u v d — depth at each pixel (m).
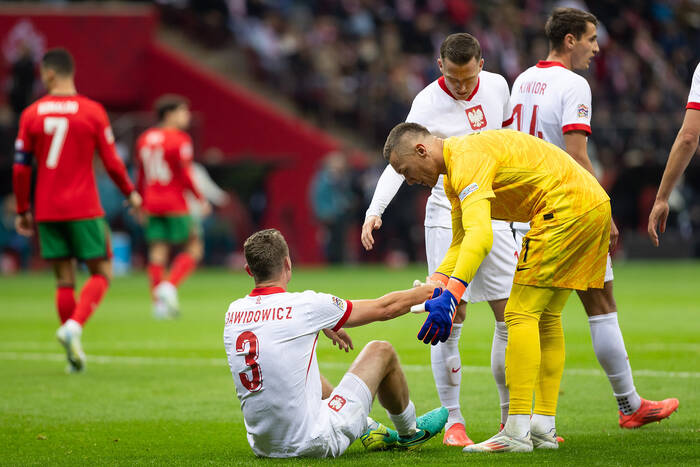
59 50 29.56
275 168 77.94
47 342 35.34
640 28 104.06
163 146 44.41
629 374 19.30
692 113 18.89
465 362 28.88
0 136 73.44
